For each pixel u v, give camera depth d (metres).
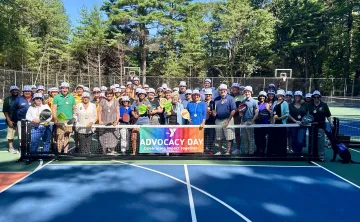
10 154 9.07
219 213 5.06
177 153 8.48
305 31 39.31
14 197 5.68
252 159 8.48
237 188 6.26
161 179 6.80
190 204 5.42
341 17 38.56
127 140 8.60
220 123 8.59
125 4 39.72
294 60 42.75
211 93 9.24
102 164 8.03
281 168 7.80
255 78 31.52
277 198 5.74
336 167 7.92
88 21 40.31
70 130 8.48
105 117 8.55
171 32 40.88
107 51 40.81
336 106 29.91
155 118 8.81
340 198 5.77
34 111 8.49
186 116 8.48
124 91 10.59
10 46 33.19
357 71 39.22
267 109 8.69
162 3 39.72
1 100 24.69
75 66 40.22
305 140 8.61
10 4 32.50
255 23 35.91
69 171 7.36
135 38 41.12
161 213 5.04
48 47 39.03
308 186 6.42
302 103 9.09
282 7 41.22
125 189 6.15
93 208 5.21
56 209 5.16
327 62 40.66
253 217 4.93
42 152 8.30
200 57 39.03
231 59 37.41
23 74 27.86
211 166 7.90
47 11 38.66
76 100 9.68
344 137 10.64
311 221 4.81
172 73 38.91
